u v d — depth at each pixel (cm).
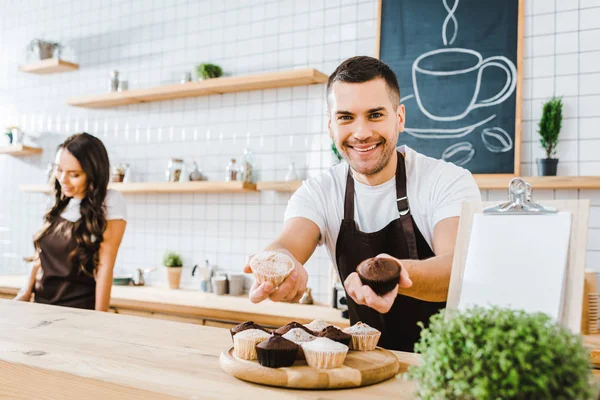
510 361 71
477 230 114
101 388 107
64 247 264
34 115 498
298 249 181
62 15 486
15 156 504
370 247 187
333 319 288
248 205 387
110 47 456
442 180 179
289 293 137
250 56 392
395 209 187
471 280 111
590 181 273
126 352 130
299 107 371
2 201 507
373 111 158
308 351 108
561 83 299
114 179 423
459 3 321
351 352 123
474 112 314
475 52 315
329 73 362
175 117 422
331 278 335
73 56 477
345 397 99
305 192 197
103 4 462
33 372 117
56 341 141
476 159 312
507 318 76
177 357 126
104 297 264
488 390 71
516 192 111
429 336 80
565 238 103
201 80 381
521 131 306
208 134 406
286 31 379
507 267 108
